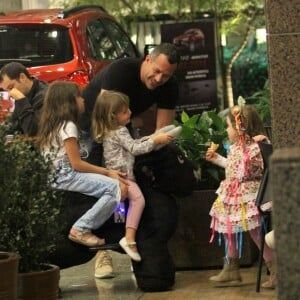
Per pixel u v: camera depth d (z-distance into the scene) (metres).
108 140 8.20
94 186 8.02
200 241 9.04
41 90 9.06
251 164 7.96
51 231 6.83
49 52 13.27
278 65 7.19
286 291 3.85
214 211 8.17
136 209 8.12
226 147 8.98
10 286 5.94
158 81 8.45
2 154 6.39
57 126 8.03
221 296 7.81
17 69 9.04
